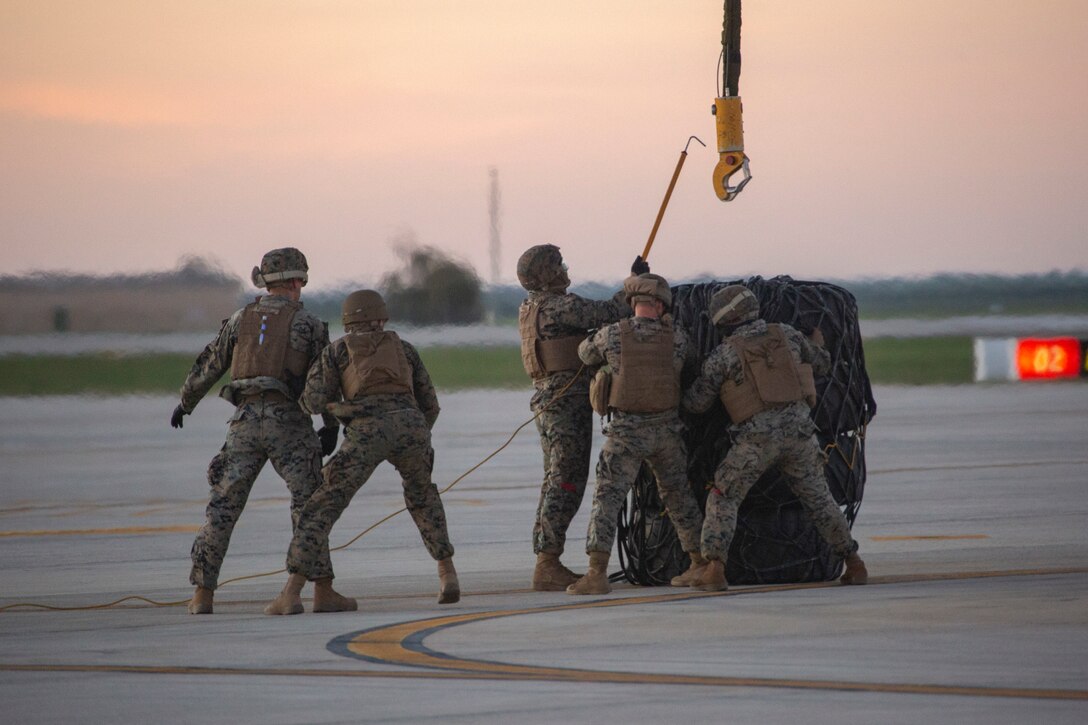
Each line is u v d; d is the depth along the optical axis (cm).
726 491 2292
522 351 2491
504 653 1781
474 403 10381
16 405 11444
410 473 2286
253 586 2709
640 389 2298
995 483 4388
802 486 2319
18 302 12700
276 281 2334
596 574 2342
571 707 1466
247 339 2278
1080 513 3569
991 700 1461
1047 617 1948
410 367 2289
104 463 6138
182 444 7225
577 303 2430
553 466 2459
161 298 12975
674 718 1412
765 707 1447
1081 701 1455
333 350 2250
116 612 2341
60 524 3934
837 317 2458
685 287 2517
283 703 1516
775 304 2431
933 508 3762
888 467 4997
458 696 1530
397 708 1480
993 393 10688
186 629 2077
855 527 3381
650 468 2459
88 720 1460
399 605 2309
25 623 2198
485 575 2759
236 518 2289
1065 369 9900
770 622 1956
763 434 2267
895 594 2202
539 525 2464
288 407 2281
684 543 2388
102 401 12038
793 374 2277
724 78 2555
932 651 1720
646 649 1781
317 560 2228
